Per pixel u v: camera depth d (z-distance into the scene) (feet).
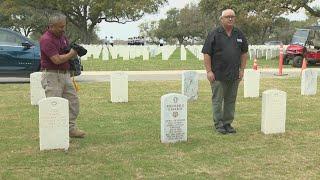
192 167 21.31
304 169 21.20
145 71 71.67
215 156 23.06
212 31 27.02
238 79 27.40
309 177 20.15
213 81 27.27
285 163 22.04
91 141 25.71
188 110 35.60
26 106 36.94
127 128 29.22
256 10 116.98
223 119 28.14
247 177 20.07
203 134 27.61
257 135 27.50
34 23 217.77
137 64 87.15
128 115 33.60
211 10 156.76
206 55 26.96
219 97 27.53
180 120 25.52
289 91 47.19
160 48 130.00
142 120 31.81
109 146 24.71
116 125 30.09
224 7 121.19
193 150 24.09
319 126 30.25
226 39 26.73
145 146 24.75
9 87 48.11
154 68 78.13
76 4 188.96
